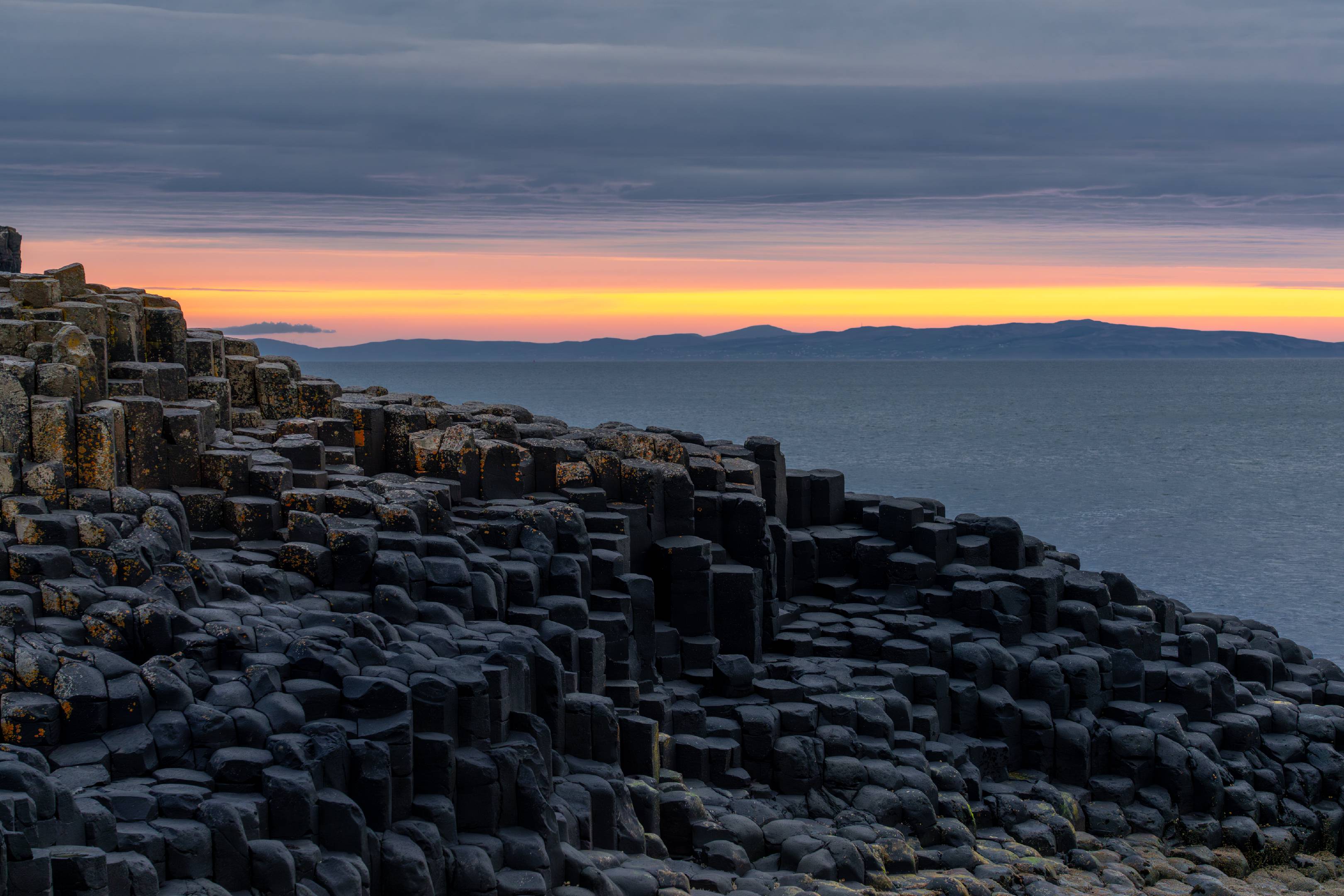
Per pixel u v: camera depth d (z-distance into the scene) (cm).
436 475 3150
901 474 14012
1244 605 6844
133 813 1620
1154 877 2867
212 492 2531
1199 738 3322
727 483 3578
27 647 1830
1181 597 7094
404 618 2377
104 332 2905
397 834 1866
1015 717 3228
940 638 3306
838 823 2680
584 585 2923
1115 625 3578
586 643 2642
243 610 2150
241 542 2492
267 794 1727
